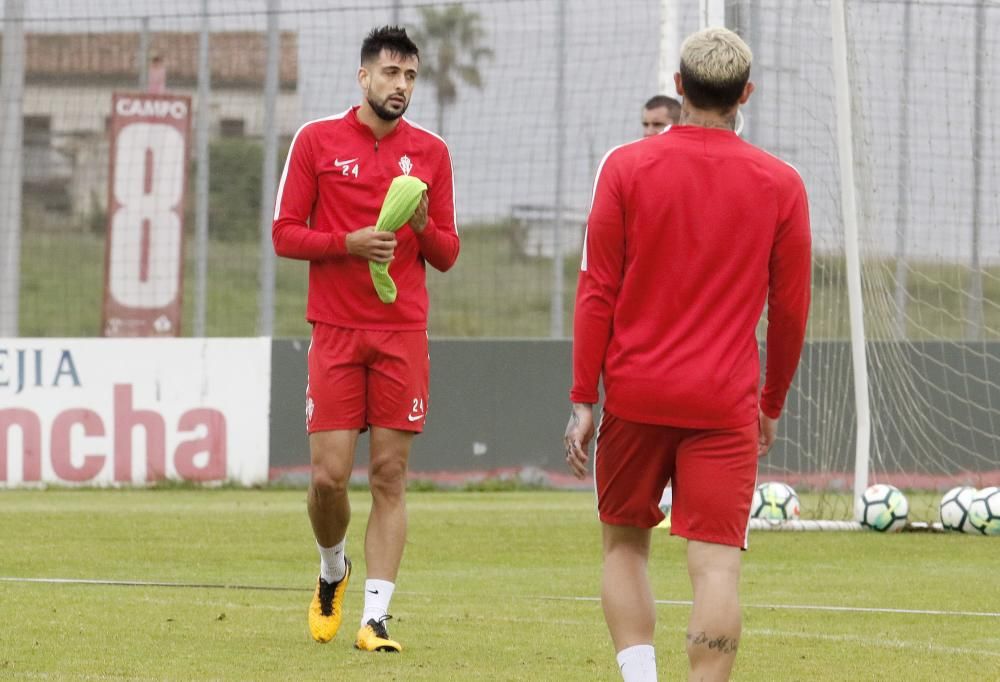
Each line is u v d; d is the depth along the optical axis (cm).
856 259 3422
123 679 1564
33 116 7744
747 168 1308
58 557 2709
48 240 7738
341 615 1964
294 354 4388
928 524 3375
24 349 4312
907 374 4297
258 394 4372
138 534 3095
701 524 1304
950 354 4325
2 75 5250
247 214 7431
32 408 4306
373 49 1828
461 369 4441
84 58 7631
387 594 1816
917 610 2150
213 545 2917
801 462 4191
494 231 6756
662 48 3991
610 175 1319
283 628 1930
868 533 3288
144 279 5034
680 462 1319
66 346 4322
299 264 7450
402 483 1867
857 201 4031
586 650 1783
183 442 4350
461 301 6769
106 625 1928
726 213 1299
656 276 1305
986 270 4641
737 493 1302
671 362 1297
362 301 1831
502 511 3731
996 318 5044
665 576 2527
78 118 7756
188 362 4356
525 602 2209
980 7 4538
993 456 4331
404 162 1859
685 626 1988
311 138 1855
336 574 1833
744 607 2178
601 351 1333
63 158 7806
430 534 3189
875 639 1884
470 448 4434
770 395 1387
